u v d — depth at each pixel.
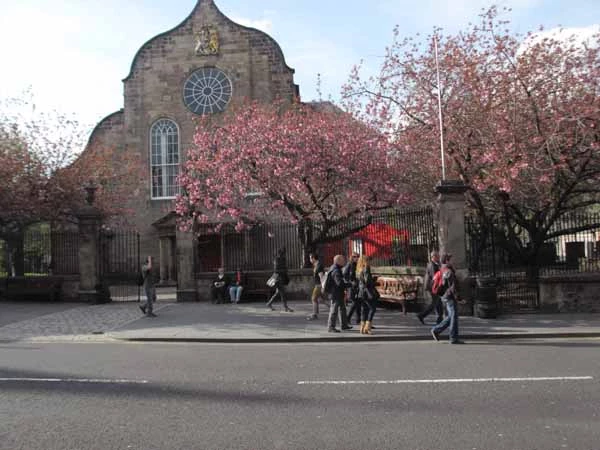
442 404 7.04
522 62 18.81
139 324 16.14
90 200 23.59
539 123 18.12
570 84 18.47
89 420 6.57
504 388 7.81
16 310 20.11
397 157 21.09
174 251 36.59
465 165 19.52
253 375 8.97
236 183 21.19
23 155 26.61
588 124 17.72
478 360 10.05
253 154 20.61
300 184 20.11
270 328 14.88
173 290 31.75
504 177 17.58
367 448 5.53
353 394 7.61
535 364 9.55
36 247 25.36
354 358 10.48
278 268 18.70
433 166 20.23
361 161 20.34
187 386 8.23
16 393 7.90
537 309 16.52
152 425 6.35
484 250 18.81
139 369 9.62
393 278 18.38
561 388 7.77
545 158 18.25
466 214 20.73
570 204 22.80
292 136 20.72
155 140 38.47
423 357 10.48
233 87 37.81
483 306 15.61
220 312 18.55
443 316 14.74
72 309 20.34
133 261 36.50
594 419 6.34
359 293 13.90
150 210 37.59
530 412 6.63
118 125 38.72
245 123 22.55
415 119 20.78
